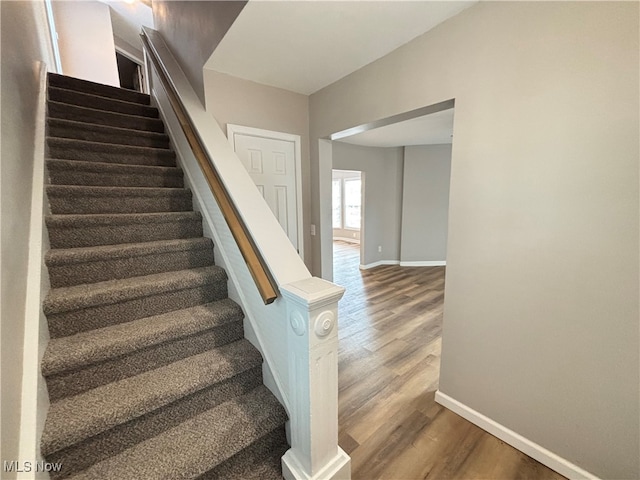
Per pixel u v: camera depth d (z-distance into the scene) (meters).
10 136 1.24
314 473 1.18
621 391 1.17
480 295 1.58
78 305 1.29
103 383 1.23
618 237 1.11
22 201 1.29
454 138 1.57
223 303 1.67
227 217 1.38
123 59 5.95
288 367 1.24
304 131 2.67
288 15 1.47
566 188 1.22
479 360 1.63
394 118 1.95
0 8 1.32
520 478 1.39
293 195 2.68
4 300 0.93
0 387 0.82
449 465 1.46
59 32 4.13
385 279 5.00
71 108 2.34
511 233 1.41
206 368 1.34
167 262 1.73
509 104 1.34
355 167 5.27
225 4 1.60
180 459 1.08
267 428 1.24
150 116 2.92
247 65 2.02
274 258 1.26
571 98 1.16
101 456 1.08
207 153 1.73
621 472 1.21
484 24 1.38
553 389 1.36
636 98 1.02
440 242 5.84
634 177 1.05
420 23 1.56
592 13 1.08
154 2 3.19
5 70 1.29
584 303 1.22
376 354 2.55
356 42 1.73
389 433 1.66
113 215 1.71
